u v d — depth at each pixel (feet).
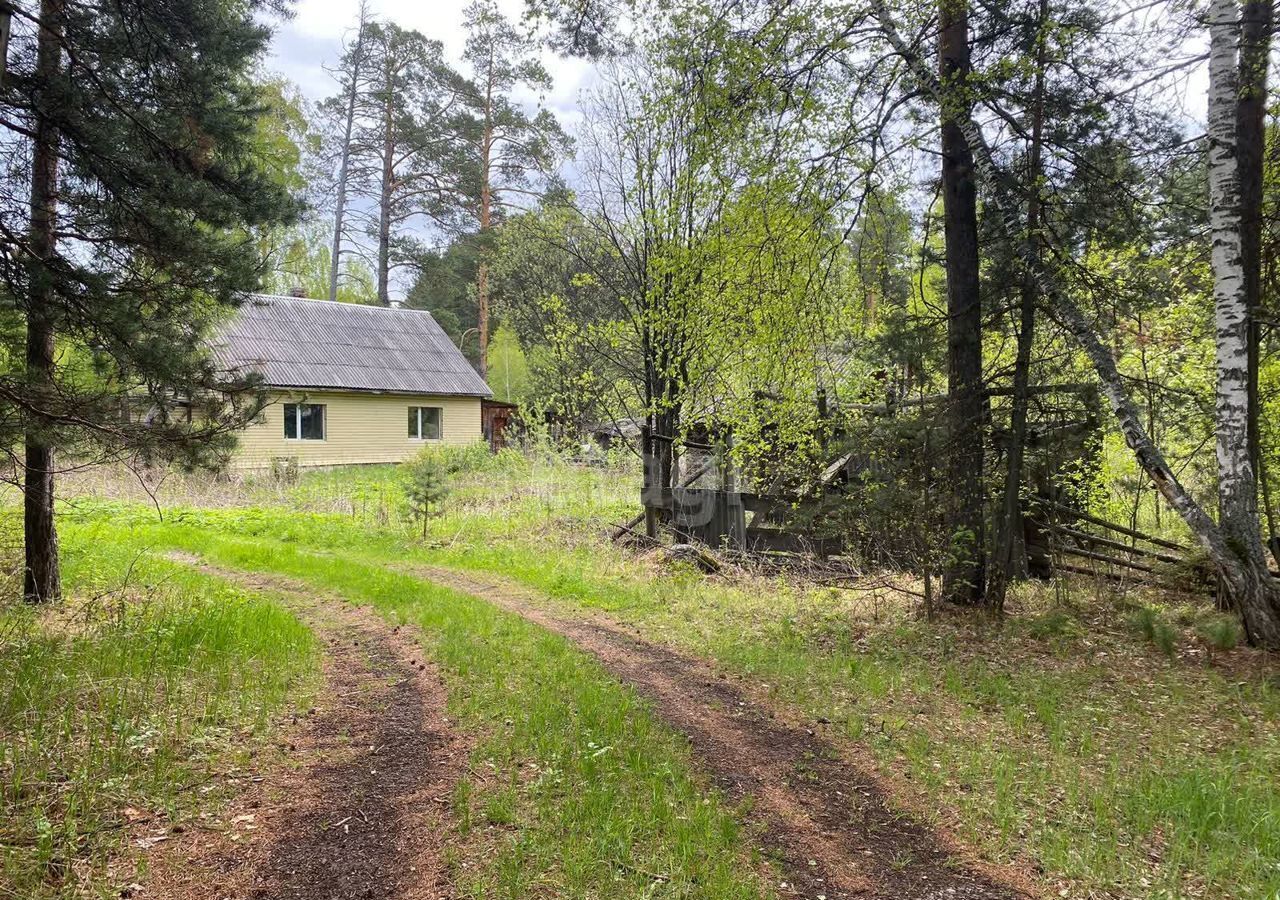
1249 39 23.08
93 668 17.60
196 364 21.80
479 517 48.11
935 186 28.07
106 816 11.37
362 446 81.05
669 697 18.56
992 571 26.32
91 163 20.34
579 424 60.64
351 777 13.43
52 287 19.22
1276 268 26.32
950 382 25.93
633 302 42.34
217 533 43.37
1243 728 16.60
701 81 26.86
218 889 9.93
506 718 16.34
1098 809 12.84
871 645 23.45
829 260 29.19
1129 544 37.06
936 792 13.66
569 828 11.69
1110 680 20.01
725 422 38.11
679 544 39.14
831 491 33.12
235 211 22.53
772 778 14.10
